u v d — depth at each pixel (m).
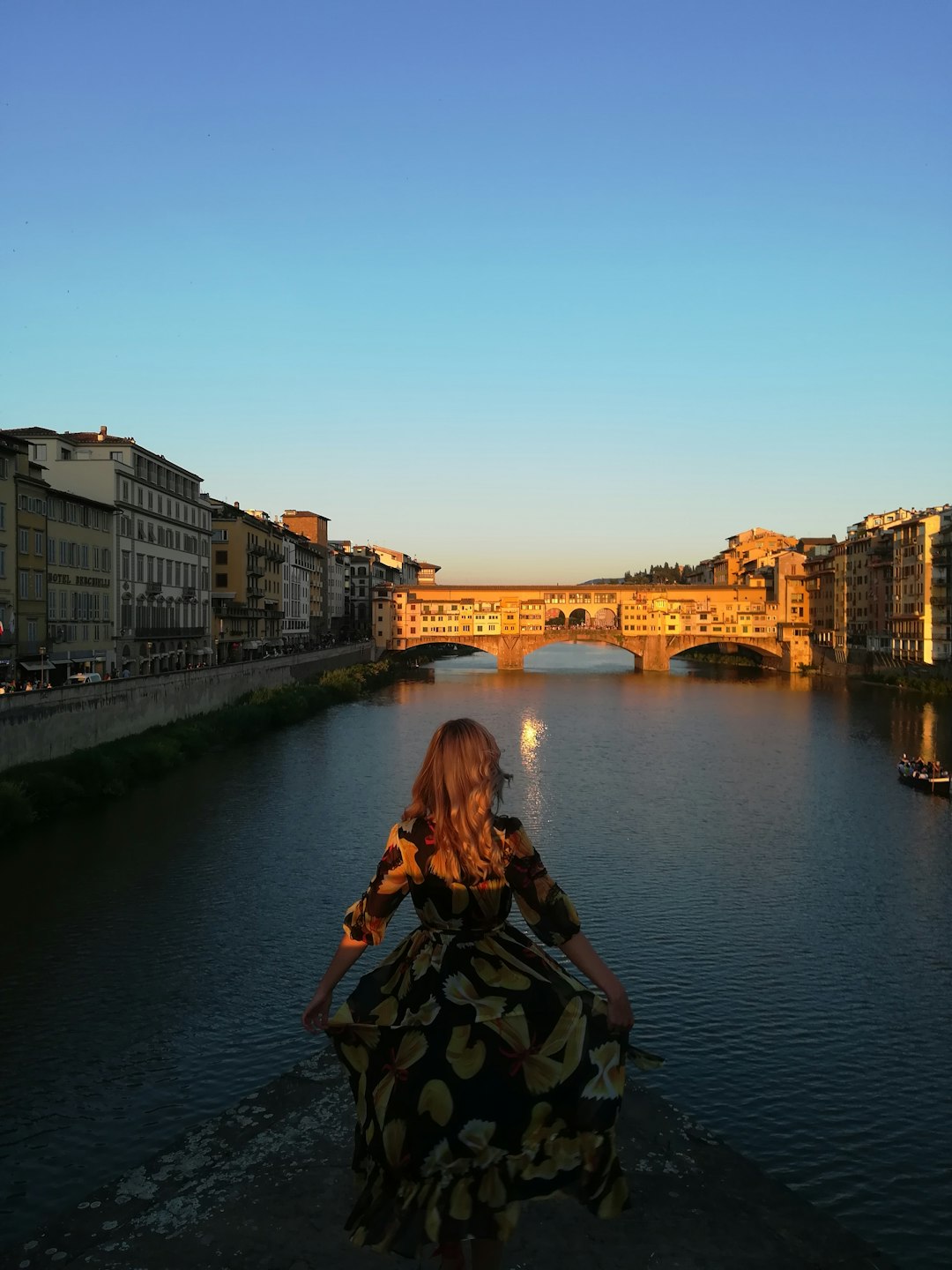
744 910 35.22
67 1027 25.25
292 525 175.12
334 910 34.34
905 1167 19.81
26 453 62.09
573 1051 4.19
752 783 60.12
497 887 4.27
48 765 50.66
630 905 35.62
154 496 86.81
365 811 49.78
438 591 175.25
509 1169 4.04
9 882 36.91
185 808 49.75
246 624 119.12
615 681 144.38
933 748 74.75
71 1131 20.56
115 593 77.69
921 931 33.25
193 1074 22.94
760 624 172.62
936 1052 24.64
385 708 102.31
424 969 4.31
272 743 73.88
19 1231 17.33
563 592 175.25
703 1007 27.02
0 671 57.94
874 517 159.25
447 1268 4.12
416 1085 4.11
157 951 30.39
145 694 65.81
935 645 121.50
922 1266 16.88
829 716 95.94
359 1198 4.25
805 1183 19.30
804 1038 25.27
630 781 60.62
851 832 47.38
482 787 4.23
